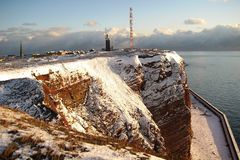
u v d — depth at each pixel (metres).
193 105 112.88
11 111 22.55
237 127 93.56
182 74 71.44
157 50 84.06
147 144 43.41
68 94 39.00
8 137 16.12
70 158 15.23
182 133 61.44
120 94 50.41
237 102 129.75
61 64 41.53
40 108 27.08
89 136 21.44
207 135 77.00
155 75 63.22
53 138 17.62
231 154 64.12
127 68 58.66
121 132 41.56
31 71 35.41
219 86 182.38
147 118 48.50
